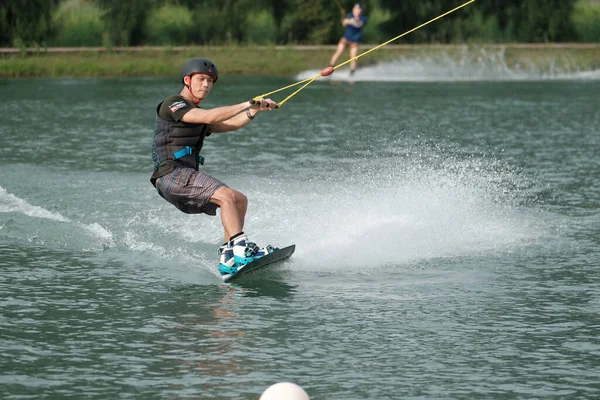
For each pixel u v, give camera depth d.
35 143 41.84
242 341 16.67
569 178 33.88
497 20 100.44
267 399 11.73
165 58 90.50
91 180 32.56
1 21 91.81
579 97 64.75
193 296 19.67
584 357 15.95
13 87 71.81
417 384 14.70
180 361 15.62
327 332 17.22
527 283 20.70
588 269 21.92
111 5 96.12
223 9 99.25
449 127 48.22
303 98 63.91
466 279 21.08
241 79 80.25
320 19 99.12
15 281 20.69
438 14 100.31
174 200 22.20
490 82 79.00
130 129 47.06
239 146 41.28
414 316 18.23
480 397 14.23
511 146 41.66
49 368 15.30
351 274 21.56
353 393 14.32
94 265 22.25
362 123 49.78
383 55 92.06
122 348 16.27
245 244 21.12
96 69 85.56
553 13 99.75
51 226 25.78
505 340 16.81
